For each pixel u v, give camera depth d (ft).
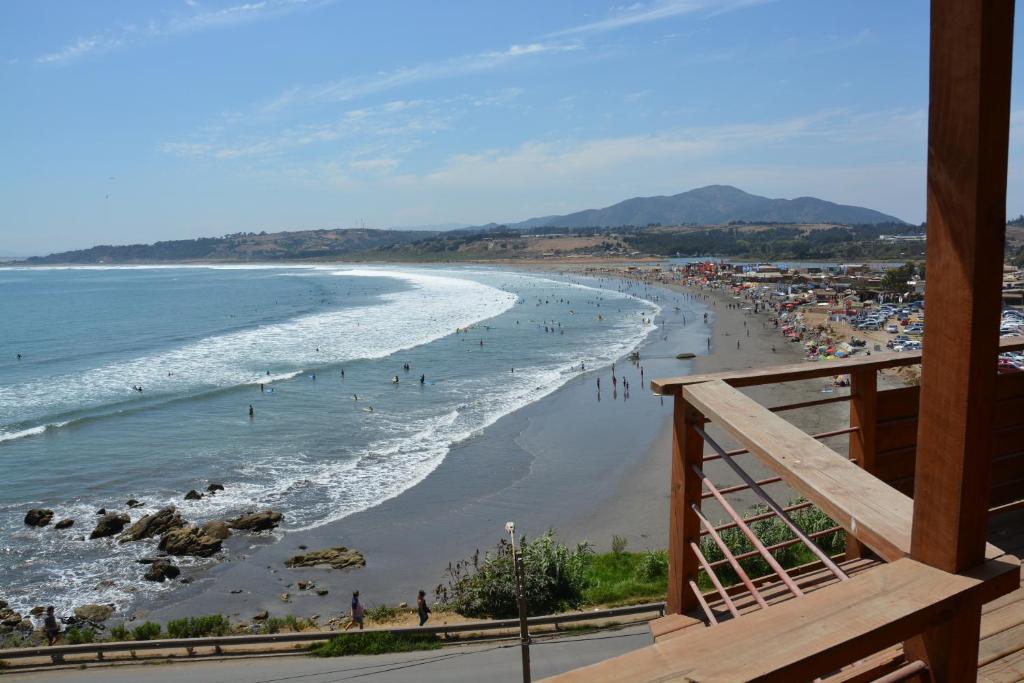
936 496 6.14
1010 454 14.88
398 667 41.24
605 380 142.10
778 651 5.06
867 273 425.28
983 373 5.95
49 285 489.67
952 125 5.90
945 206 6.01
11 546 67.67
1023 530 14.26
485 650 42.52
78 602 58.34
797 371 11.95
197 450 96.32
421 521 73.41
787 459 7.77
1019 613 10.39
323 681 40.16
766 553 9.15
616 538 63.93
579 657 39.65
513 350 181.06
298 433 104.27
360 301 327.47
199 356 173.58
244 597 59.00
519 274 565.53
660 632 10.87
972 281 5.82
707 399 9.80
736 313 274.57
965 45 5.70
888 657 6.86
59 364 165.58
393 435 103.19
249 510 76.38
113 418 112.88
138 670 43.98
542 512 75.05
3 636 52.29
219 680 41.32
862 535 6.73
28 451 95.91
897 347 173.68
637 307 299.38
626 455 93.04
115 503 78.28
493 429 106.11
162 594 59.72
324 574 62.54
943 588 5.80
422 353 175.83
